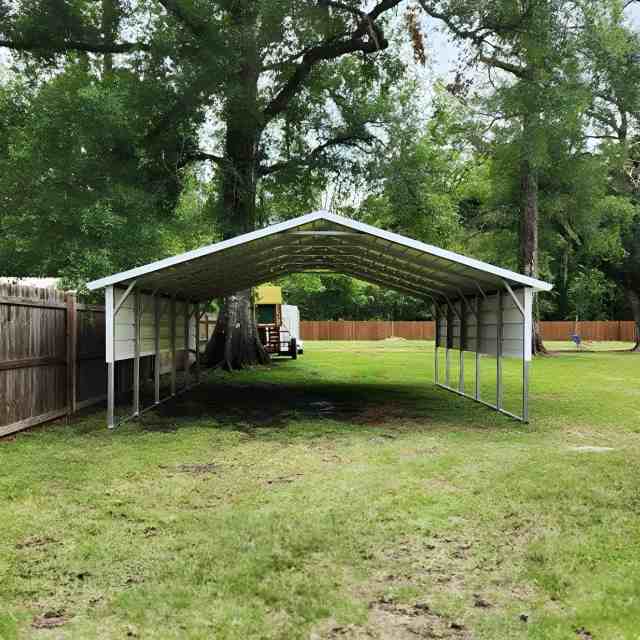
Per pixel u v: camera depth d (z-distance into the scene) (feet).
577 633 9.93
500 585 11.84
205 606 10.84
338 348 118.42
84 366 36.47
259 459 23.30
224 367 64.85
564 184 94.53
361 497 17.60
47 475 20.40
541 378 57.21
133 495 18.03
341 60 69.10
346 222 29.43
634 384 51.60
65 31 49.32
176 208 61.98
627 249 112.16
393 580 12.07
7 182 42.39
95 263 36.91
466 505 16.75
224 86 50.47
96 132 43.29
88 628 10.13
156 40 46.96
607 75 73.20
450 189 107.86
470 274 34.53
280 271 50.55
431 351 105.60
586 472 20.63
